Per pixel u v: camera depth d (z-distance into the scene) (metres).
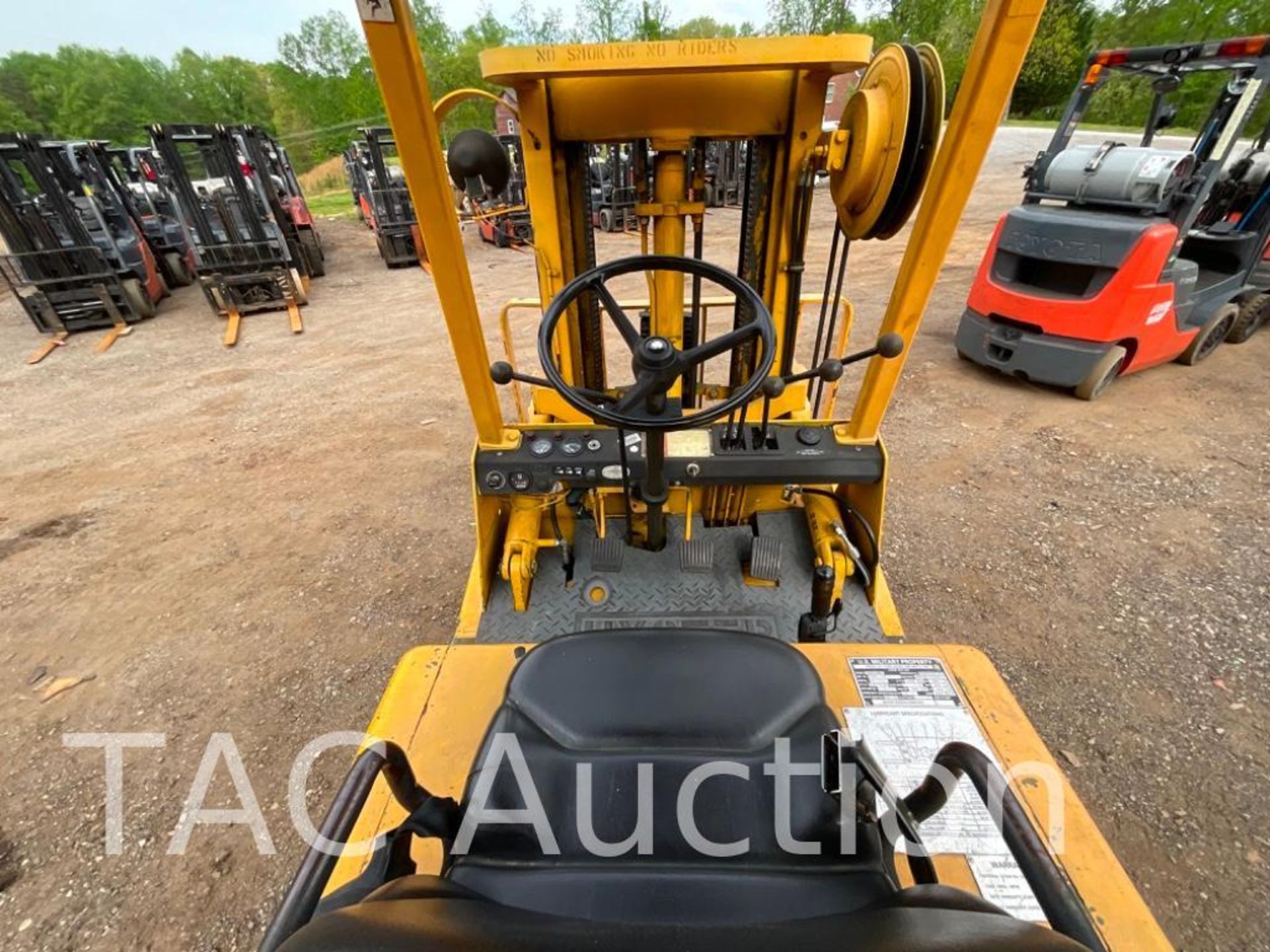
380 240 11.08
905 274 1.70
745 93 1.80
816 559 2.29
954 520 3.37
